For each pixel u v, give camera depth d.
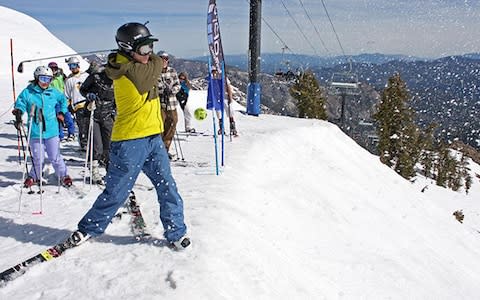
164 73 7.27
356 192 9.38
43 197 5.66
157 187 3.84
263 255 4.48
